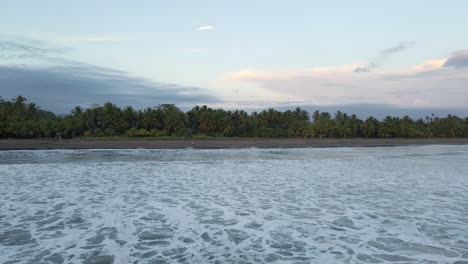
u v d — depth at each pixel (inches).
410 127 3607.3
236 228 319.0
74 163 906.7
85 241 279.0
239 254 253.9
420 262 239.6
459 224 335.6
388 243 279.6
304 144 2265.0
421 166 897.5
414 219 353.4
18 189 502.6
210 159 1101.1
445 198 460.8
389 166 890.7
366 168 833.5
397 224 335.0
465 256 251.0
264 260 242.5
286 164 919.7
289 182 592.7
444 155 1378.0
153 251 258.4
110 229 312.0
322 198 456.8
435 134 3754.9
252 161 1010.7
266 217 358.3
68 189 506.9
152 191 498.9
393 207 406.3
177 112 3115.2
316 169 799.7
